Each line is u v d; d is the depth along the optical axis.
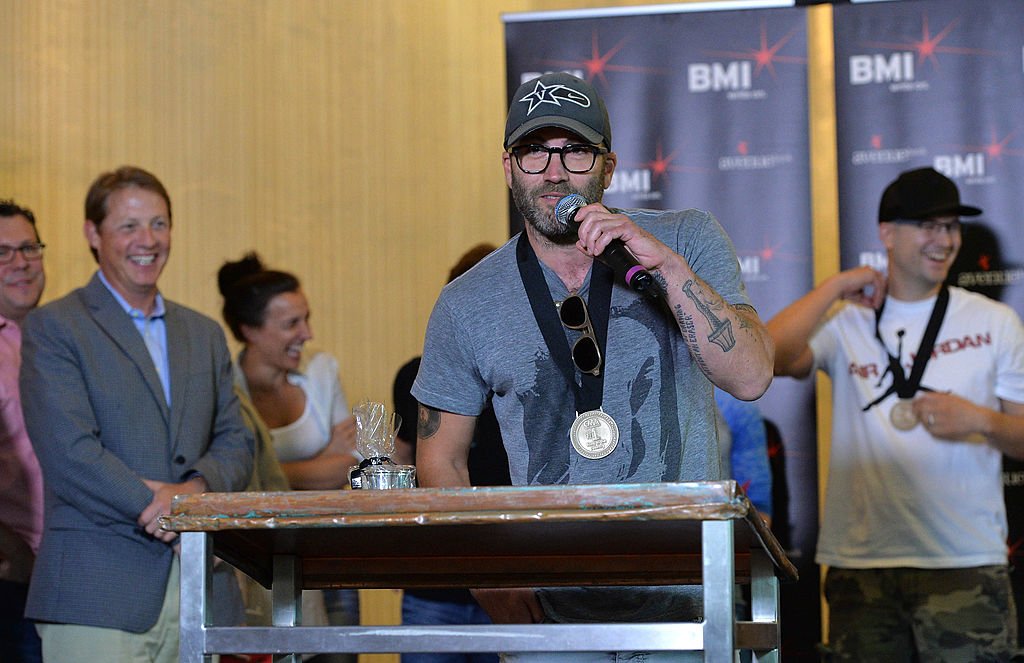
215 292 6.95
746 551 2.65
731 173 5.69
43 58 6.62
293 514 2.02
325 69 7.28
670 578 2.69
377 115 7.36
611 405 2.79
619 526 2.06
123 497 3.98
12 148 6.52
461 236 7.41
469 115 7.46
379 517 1.99
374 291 7.29
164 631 4.05
